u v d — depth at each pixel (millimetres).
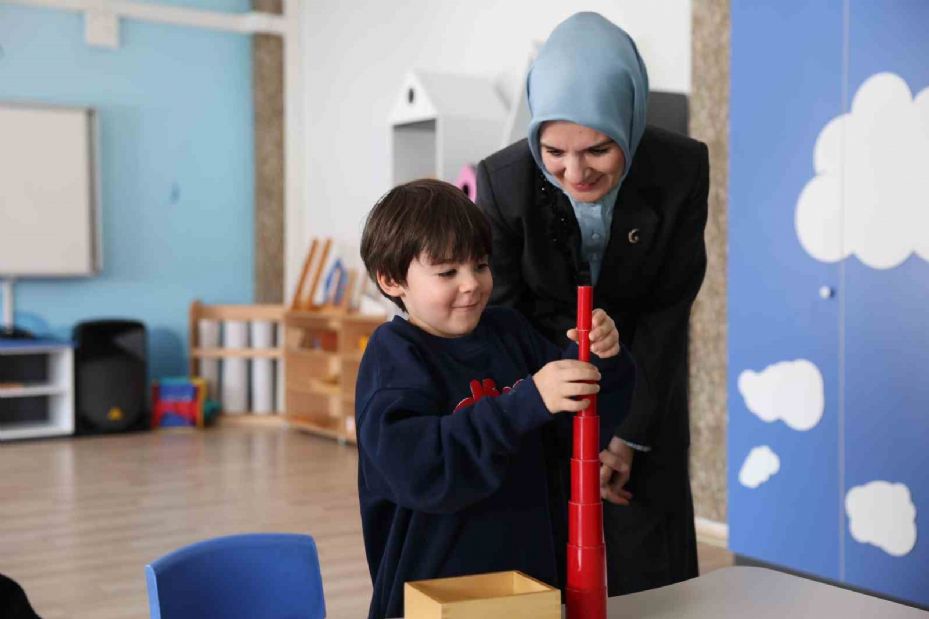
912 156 2402
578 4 4195
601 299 1683
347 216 6062
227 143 6520
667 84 3734
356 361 5375
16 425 5852
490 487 1000
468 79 4410
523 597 875
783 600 1064
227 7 6500
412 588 900
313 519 3754
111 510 3916
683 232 1636
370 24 5789
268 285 6512
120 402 5793
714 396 3488
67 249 5895
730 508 2893
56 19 5969
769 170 2746
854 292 2543
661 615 1020
